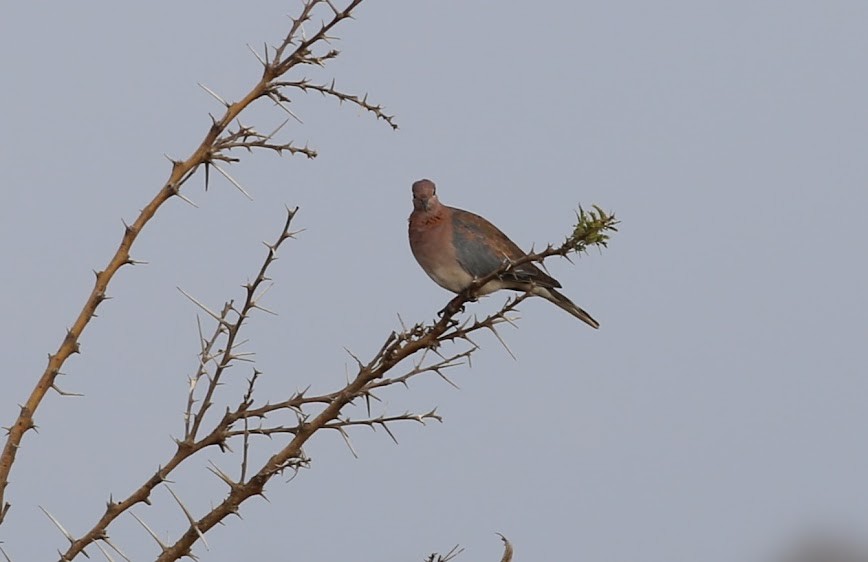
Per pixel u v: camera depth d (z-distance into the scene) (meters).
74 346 7.84
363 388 8.27
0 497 7.52
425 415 8.27
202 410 8.04
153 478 7.88
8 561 7.15
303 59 8.29
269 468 8.00
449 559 8.19
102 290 7.94
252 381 8.02
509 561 8.05
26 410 7.68
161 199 8.06
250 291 7.96
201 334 8.01
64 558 7.59
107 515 7.78
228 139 8.17
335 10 8.31
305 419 8.21
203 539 7.73
